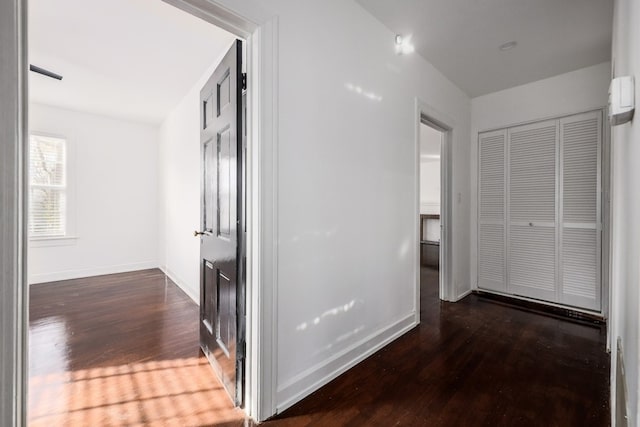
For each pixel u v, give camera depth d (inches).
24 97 33.1
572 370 74.7
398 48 93.2
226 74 67.8
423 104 106.7
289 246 62.9
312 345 68.2
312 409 61.1
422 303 128.3
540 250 124.3
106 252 178.5
